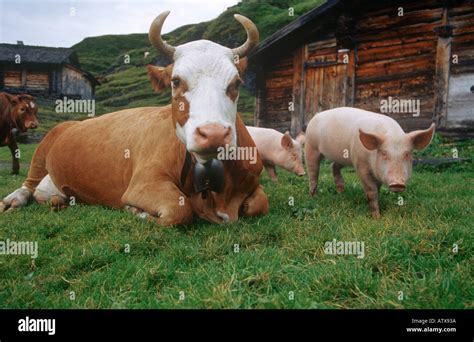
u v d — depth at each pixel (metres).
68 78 25.11
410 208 4.77
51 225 4.58
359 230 3.89
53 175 6.06
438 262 3.08
